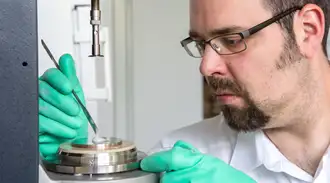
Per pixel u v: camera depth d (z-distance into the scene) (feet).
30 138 1.58
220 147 3.17
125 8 4.76
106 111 4.45
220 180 2.24
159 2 5.04
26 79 1.57
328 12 2.69
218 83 2.48
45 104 2.40
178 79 5.19
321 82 2.72
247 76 2.42
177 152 2.29
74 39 3.42
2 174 1.57
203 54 2.46
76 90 2.60
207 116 5.27
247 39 2.36
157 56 5.12
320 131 2.76
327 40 2.85
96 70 3.55
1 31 1.54
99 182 1.81
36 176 1.60
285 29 2.45
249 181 2.29
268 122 2.57
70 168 1.89
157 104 5.21
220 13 2.32
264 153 2.83
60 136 2.39
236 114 2.53
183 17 5.08
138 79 5.13
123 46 4.80
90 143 2.08
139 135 5.22
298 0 2.48
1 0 1.53
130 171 2.00
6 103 1.56
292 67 2.51
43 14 3.36
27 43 1.56
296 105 2.60
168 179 2.23
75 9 3.42
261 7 2.36
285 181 2.84
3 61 1.55
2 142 1.57
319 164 2.69
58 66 2.58
